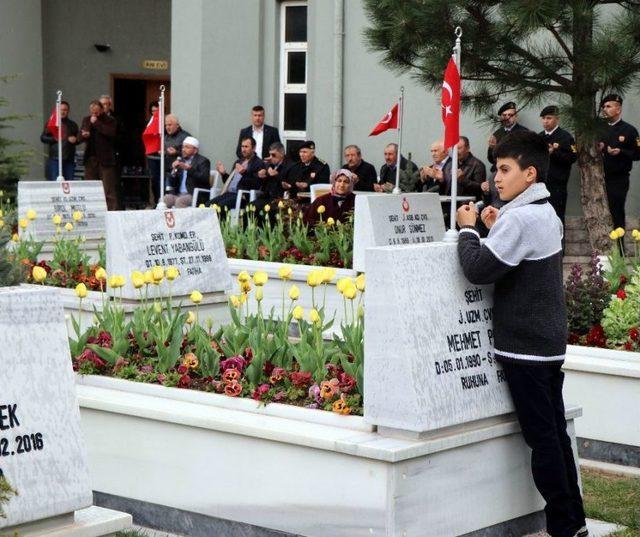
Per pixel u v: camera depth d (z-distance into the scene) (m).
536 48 11.27
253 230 13.00
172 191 18.25
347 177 13.40
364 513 5.41
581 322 8.39
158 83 25.91
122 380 6.62
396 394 5.46
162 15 25.62
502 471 5.89
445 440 5.51
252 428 5.74
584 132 10.69
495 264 5.51
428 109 17.28
